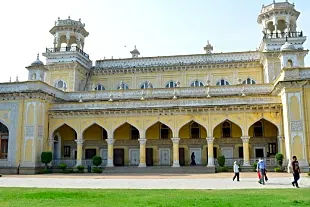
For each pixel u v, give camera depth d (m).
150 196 8.52
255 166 20.61
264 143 23.36
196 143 24.17
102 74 28.73
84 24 29.55
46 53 27.86
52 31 29.12
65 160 23.47
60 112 23.42
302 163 18.80
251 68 26.39
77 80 27.39
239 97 21.73
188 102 22.30
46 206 6.92
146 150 24.77
